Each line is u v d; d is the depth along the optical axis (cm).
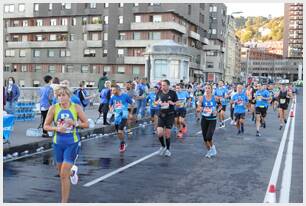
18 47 8362
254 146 1392
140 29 7319
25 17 8319
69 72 8006
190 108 3041
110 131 1747
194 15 8250
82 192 757
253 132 1819
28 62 8312
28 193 742
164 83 1150
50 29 8050
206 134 1147
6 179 847
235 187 816
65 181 663
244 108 1756
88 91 2842
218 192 776
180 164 1046
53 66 8156
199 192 773
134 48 7494
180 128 1587
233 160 1118
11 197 715
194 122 2258
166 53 3569
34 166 981
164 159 1115
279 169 1003
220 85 2042
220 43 10144
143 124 2083
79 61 7906
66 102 674
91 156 1145
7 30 8475
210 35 9781
